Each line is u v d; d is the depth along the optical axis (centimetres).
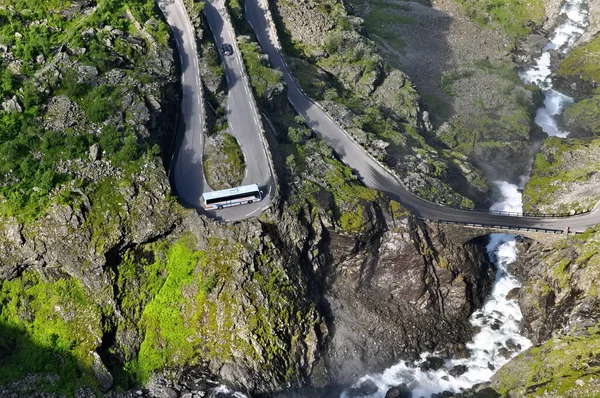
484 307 12500
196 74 13362
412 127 15438
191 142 12275
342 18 16900
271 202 11344
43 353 10112
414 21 19925
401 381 11231
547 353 10694
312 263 11656
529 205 14012
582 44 19850
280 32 16200
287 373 10675
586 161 14650
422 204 12550
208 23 14825
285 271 11044
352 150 13412
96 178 11012
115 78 12162
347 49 16088
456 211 12481
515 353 11669
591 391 9756
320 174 12450
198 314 10662
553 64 19300
